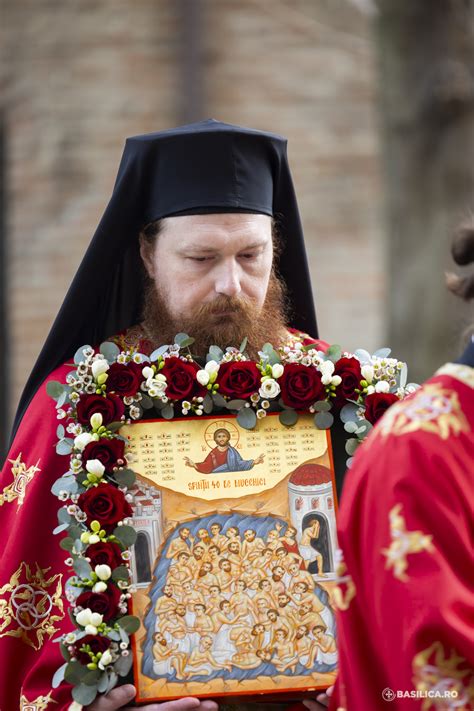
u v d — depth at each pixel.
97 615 2.74
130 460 2.90
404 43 6.61
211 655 2.77
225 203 3.12
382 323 8.72
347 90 8.86
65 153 8.72
